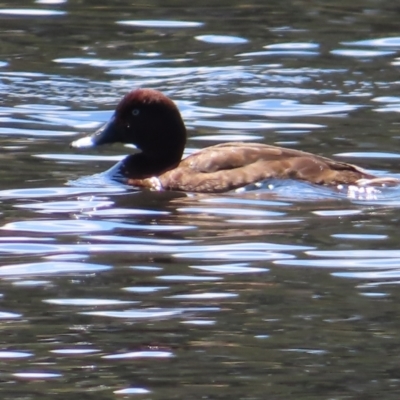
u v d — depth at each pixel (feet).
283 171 44.42
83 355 28.94
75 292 33.24
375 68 66.49
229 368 27.96
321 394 26.66
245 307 32.04
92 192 43.80
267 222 39.99
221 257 36.29
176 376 27.71
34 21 77.87
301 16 79.61
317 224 39.68
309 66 67.00
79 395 26.68
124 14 80.07
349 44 72.23
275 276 34.58
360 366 28.19
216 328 30.60
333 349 29.17
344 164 45.14
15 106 58.18
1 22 77.46
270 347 29.40
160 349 29.25
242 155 45.27
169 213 41.09
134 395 26.63
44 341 29.76
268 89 62.03
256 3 83.51
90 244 37.58
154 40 73.36
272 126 54.49
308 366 28.25
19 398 26.50
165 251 36.88
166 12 80.74
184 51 70.69
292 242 37.68
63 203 42.14
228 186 44.16
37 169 46.96
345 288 33.53
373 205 41.98
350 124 54.44
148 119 47.34
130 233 38.73
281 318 31.30
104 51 70.54
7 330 30.50
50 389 26.99
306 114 56.65
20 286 33.73
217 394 26.71
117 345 29.50
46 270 35.14
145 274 34.71
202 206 42.04
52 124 54.95
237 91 61.72
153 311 31.81
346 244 37.40
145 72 65.87
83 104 58.90
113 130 47.88
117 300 32.65
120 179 45.65
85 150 50.29
